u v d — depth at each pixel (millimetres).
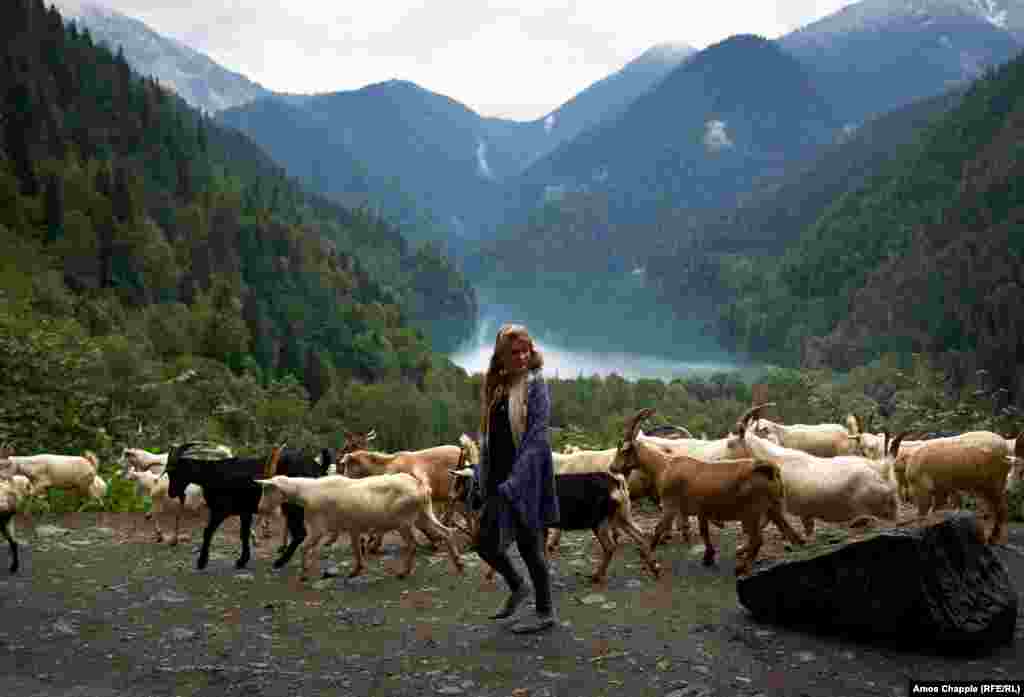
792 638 5445
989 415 15719
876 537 5270
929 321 140500
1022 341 108750
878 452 10406
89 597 6762
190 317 120562
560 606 6340
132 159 190250
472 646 5477
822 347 159625
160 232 153125
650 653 5254
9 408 16438
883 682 4754
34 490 10508
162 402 28422
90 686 4941
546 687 4793
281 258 174250
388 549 8492
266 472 7770
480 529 5496
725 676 4867
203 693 4832
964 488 7840
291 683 4945
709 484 7070
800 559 5570
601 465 9172
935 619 5059
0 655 5438
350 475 9141
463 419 117438
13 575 7449
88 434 17469
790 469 7652
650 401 123125
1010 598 5344
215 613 6355
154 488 9188
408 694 4750
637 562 7711
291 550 7855
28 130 163875
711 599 6426
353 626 5969
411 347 162250
